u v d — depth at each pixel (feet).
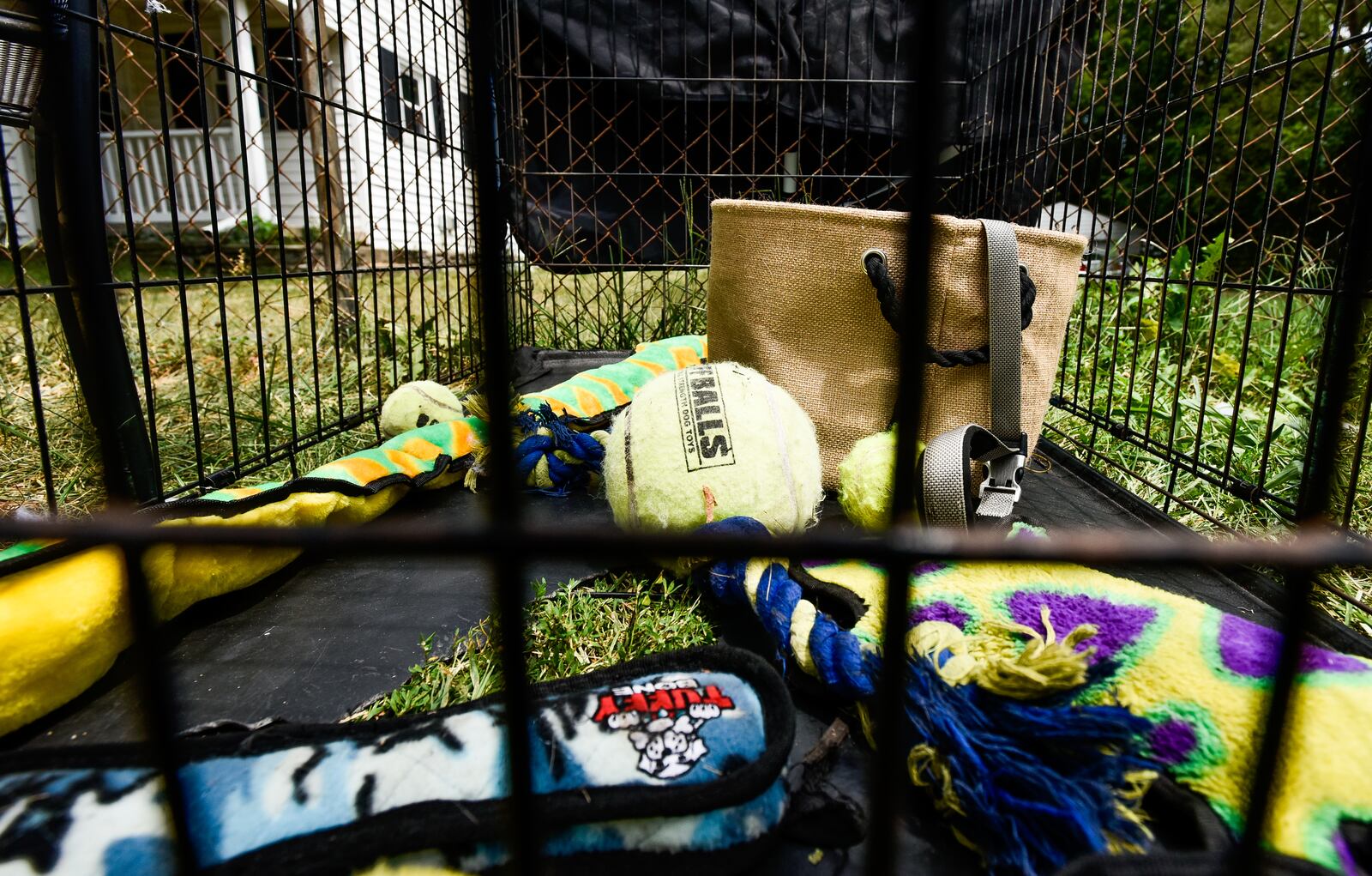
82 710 2.99
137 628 1.30
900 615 1.27
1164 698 2.48
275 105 5.13
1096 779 2.16
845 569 3.38
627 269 9.77
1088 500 5.13
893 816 1.33
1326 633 3.28
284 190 22.97
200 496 4.28
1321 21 13.41
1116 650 2.72
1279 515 4.28
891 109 9.57
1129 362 7.66
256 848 2.01
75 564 3.00
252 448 5.98
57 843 2.01
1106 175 12.10
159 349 9.32
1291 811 2.09
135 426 4.37
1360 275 1.33
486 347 1.24
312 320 5.50
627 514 3.88
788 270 4.74
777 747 2.26
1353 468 3.53
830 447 4.86
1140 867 1.84
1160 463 5.55
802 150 10.91
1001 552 1.22
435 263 7.94
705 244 10.41
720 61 9.86
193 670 3.20
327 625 3.54
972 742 2.24
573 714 2.46
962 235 4.43
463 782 2.23
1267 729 1.41
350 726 2.45
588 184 10.69
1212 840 2.11
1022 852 2.05
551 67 10.21
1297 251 3.93
